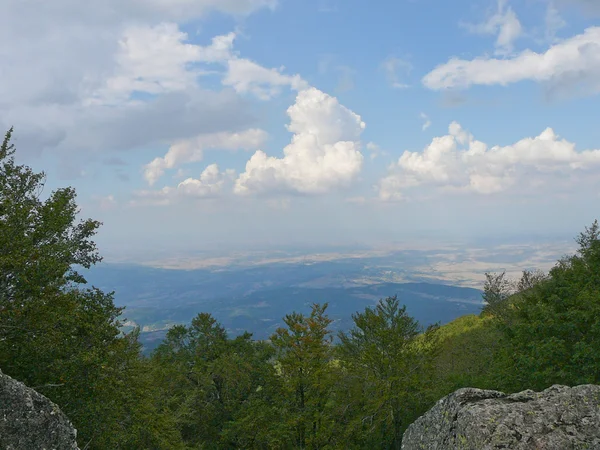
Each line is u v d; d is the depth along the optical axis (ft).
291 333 100.42
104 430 71.05
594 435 31.40
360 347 104.73
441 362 139.13
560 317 80.64
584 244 93.81
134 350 89.56
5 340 62.69
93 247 87.76
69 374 66.08
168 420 97.60
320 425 92.38
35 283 63.98
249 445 111.96
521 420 32.71
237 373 122.21
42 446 39.42
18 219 65.98
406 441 41.52
